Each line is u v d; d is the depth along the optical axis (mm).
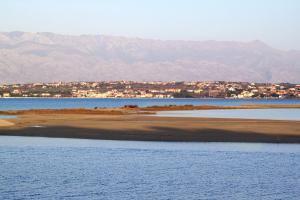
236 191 40656
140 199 38094
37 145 67375
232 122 106000
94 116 137500
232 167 50906
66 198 38188
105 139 74000
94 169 49625
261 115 146875
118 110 178625
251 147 65312
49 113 157125
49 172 47812
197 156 57844
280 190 41125
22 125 95875
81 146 66312
